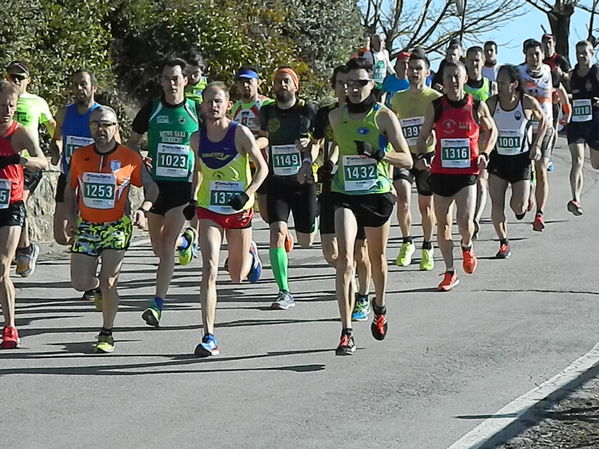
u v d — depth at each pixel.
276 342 9.80
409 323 10.48
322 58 27.59
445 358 9.15
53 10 20.02
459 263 13.75
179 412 7.71
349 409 7.76
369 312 10.95
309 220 11.48
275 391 8.22
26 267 12.91
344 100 9.31
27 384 8.45
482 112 11.81
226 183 9.56
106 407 7.85
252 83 12.01
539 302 11.29
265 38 25.55
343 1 28.20
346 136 9.10
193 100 10.98
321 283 12.73
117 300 9.48
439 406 7.82
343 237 9.02
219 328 10.41
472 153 11.81
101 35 21.34
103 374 8.74
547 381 8.41
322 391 8.22
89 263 9.38
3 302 9.60
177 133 10.62
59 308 11.39
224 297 11.95
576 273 12.77
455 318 10.66
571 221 16.84
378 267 9.32
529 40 16.58
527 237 15.51
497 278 12.64
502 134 13.66
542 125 13.70
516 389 8.22
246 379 8.56
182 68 10.71
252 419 7.54
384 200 9.15
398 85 15.42
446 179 11.88
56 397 8.10
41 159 9.44
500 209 13.86
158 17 23.81
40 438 7.17
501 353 9.28
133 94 23.73
